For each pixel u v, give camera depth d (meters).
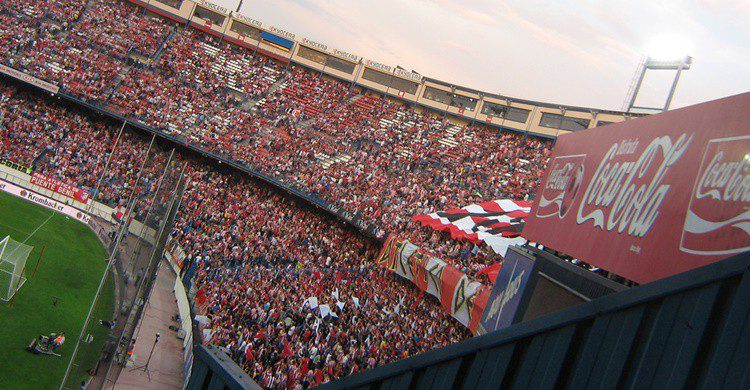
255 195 64.62
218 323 35.94
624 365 5.71
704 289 5.33
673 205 12.93
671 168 13.56
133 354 34.69
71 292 40.00
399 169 64.00
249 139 70.25
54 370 29.30
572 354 6.25
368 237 55.69
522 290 19.84
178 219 56.59
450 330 36.66
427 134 69.88
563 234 18.89
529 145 63.75
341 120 74.12
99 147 67.44
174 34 83.69
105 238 53.44
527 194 55.59
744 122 11.45
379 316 38.69
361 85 78.94
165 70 78.44
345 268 48.28
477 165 62.47
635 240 14.04
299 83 80.69
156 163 55.19
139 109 70.69
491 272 35.16
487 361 6.86
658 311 5.63
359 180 62.06
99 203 59.75
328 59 81.75
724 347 5.01
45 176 59.62
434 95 74.44
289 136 71.12
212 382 8.62
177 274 50.31
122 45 79.19
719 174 11.64
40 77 69.94
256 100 77.69
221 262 49.34
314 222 59.88
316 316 37.78
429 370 7.40
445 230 45.12
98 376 28.19
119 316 32.38
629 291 5.92
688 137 13.30
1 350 29.17
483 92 70.62
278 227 57.47
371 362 31.94
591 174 18.28
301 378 30.59
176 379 33.94
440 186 59.31
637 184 14.94
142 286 29.56
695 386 5.17
